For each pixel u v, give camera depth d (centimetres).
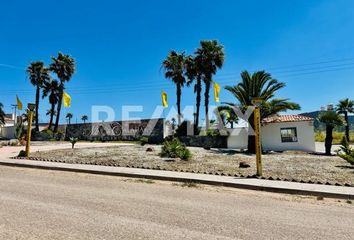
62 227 551
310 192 961
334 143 4228
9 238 490
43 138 4972
